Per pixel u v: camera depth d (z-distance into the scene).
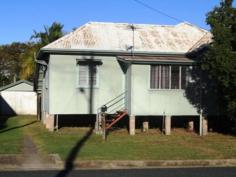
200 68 26.23
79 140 22.75
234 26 23.14
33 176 14.02
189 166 16.84
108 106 27.52
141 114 25.70
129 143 22.06
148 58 26.27
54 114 27.11
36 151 18.92
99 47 27.70
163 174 14.76
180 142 22.83
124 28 30.92
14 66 73.31
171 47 29.02
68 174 14.49
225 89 23.98
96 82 27.58
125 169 15.90
